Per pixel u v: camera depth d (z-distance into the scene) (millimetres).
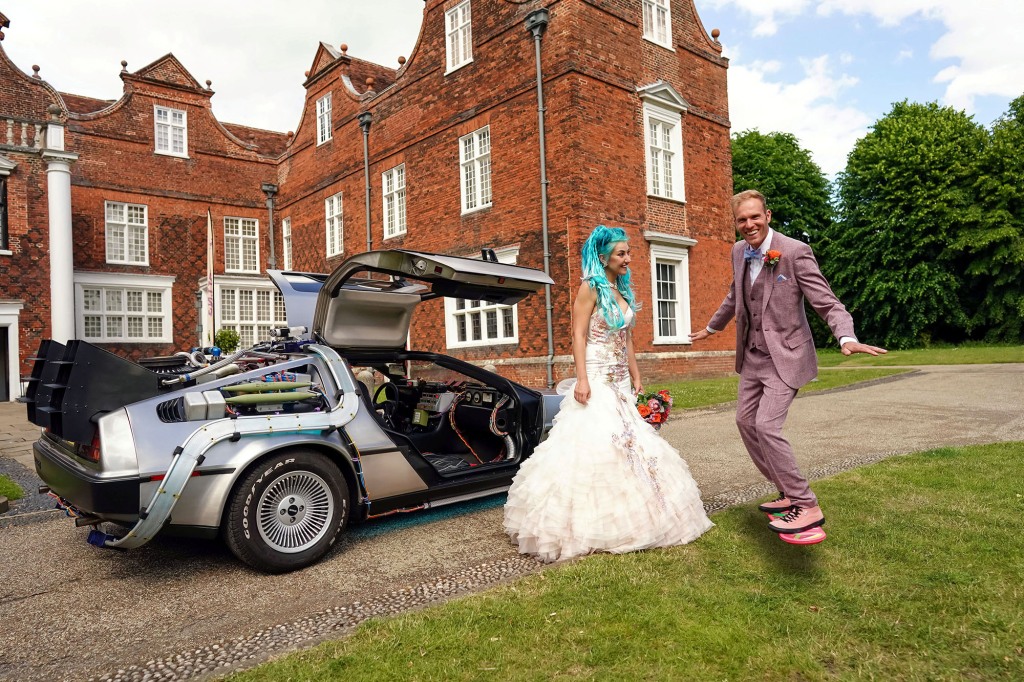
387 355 5008
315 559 3602
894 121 32281
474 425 5309
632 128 13812
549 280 4770
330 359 4145
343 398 3973
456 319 15469
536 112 13328
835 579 2963
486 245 14523
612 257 3730
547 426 4895
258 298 22797
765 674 2201
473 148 15047
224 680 2283
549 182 13086
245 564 3654
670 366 14148
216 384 3689
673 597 2805
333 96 20078
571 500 3498
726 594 2824
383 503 4051
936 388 10734
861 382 12234
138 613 3037
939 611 2613
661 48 14688
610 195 13211
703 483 5062
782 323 3098
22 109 17109
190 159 22047
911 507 3959
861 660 2270
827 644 2381
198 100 22312
